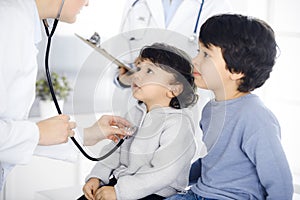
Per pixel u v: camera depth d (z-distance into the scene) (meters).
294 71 1.77
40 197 1.45
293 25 1.74
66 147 1.19
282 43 1.75
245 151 1.13
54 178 1.91
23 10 0.99
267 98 1.78
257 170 1.12
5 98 0.97
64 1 1.03
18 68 0.98
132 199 1.00
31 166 1.88
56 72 2.11
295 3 1.72
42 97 2.04
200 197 1.16
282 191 1.12
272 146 1.11
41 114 2.03
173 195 1.11
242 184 1.15
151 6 1.30
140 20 1.34
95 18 2.11
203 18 1.30
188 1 1.30
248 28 1.13
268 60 1.16
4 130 0.94
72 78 2.12
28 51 1.00
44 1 1.03
